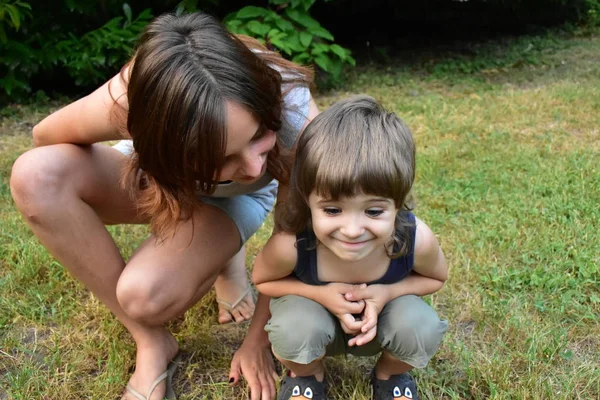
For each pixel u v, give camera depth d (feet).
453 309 6.98
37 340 6.63
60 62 16.16
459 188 10.04
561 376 5.87
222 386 5.92
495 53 20.71
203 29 4.23
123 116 4.94
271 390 5.82
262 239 8.61
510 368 5.99
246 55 4.25
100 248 5.57
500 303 7.01
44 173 5.20
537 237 8.29
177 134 4.03
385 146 4.39
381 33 23.20
